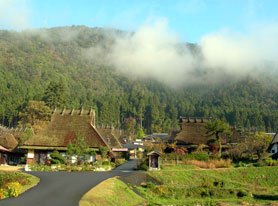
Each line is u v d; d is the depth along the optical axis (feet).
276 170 154.10
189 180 137.28
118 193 98.32
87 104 540.11
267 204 108.06
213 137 205.98
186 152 195.11
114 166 174.81
